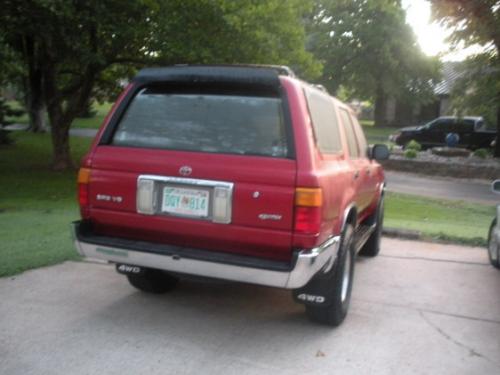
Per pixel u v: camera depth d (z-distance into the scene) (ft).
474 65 60.44
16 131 88.48
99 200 13.38
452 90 64.03
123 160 13.12
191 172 12.46
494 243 20.92
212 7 40.81
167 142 13.19
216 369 11.89
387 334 14.21
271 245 12.04
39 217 29.89
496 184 21.72
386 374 12.00
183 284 17.70
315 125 13.08
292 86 12.69
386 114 160.15
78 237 13.39
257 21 41.52
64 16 37.22
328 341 13.61
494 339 14.15
